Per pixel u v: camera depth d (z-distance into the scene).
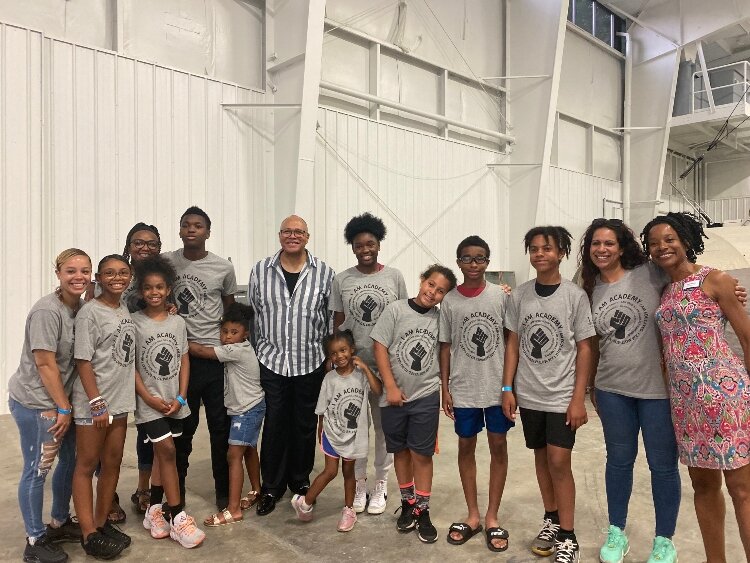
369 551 2.40
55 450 2.22
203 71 5.53
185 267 2.79
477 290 2.54
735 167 13.31
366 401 2.70
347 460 2.63
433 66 7.58
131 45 5.04
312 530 2.62
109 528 2.43
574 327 2.30
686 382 1.98
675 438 2.12
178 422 2.58
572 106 9.90
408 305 2.61
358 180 6.65
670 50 10.43
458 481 3.27
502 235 8.71
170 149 5.23
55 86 4.55
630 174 11.21
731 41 11.46
